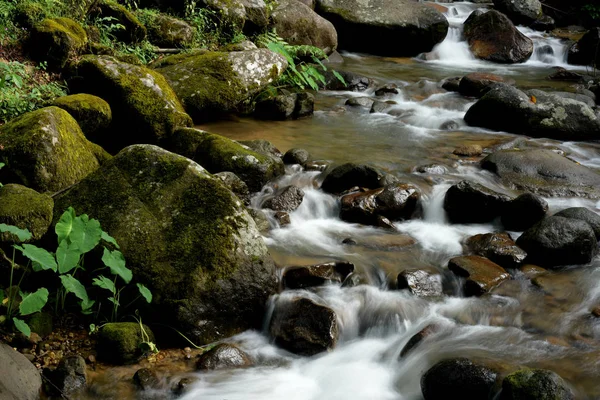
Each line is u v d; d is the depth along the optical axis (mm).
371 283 4965
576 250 5230
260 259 4621
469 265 5055
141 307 4402
